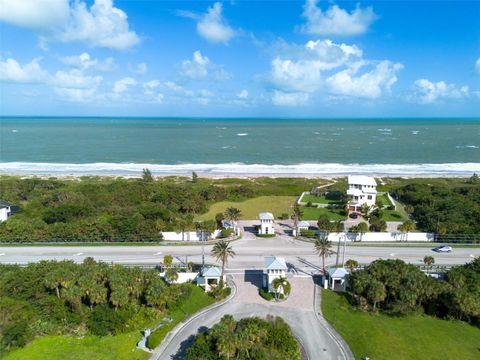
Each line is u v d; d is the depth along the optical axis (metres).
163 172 180.50
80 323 56.88
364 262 78.00
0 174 171.88
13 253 82.50
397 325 57.66
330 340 53.81
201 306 62.19
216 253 68.62
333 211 111.00
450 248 84.12
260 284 69.56
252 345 47.47
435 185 143.38
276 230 97.38
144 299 62.16
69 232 88.75
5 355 50.94
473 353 51.53
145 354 50.94
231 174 175.12
